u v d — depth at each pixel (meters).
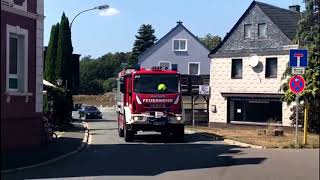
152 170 14.46
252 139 25.38
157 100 24.91
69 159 17.30
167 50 70.12
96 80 149.12
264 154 18.73
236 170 14.36
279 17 41.78
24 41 19.92
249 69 42.00
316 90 31.45
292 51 21.59
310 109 32.19
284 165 15.41
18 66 19.89
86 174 13.61
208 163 16.09
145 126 24.95
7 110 18.61
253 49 41.91
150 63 69.81
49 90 32.31
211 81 44.56
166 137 28.11
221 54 43.91
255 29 42.12
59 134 28.67
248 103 42.22
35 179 12.70
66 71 44.16
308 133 31.50
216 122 44.09
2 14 18.36
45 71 45.41
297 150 20.30
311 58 31.86
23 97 19.73
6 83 18.53
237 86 42.78
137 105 24.84
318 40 32.56
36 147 20.56
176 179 12.73
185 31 70.25
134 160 17.02
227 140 25.30
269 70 40.97
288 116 38.91
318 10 33.47
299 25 34.41
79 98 125.81
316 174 13.48
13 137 19.08
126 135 25.39
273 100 40.34
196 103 48.06
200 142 25.05
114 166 15.38
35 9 20.69
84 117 62.84
